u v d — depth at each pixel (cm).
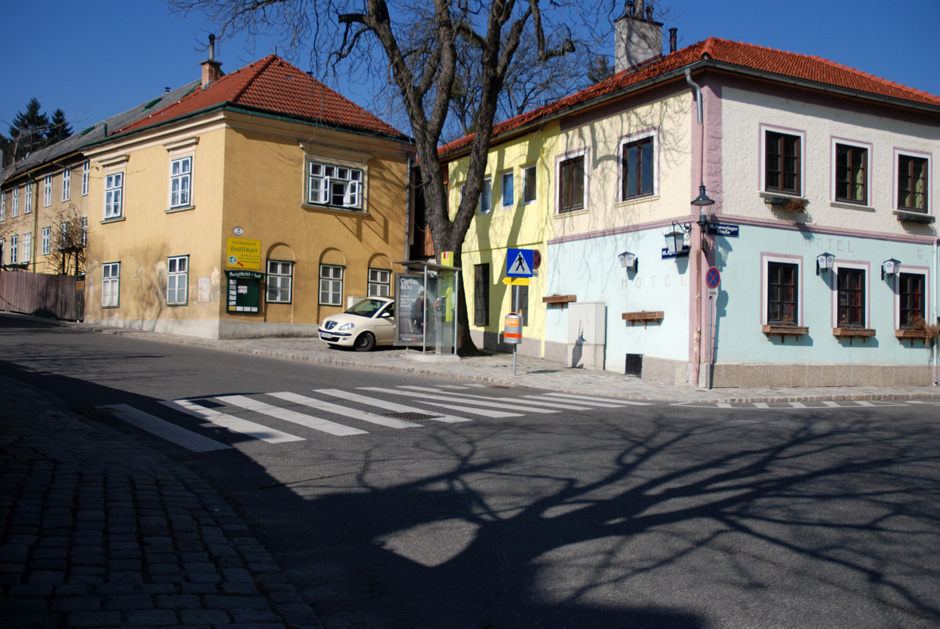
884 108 1981
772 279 1809
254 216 2528
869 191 1953
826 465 760
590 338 1989
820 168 1878
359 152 2773
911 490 662
